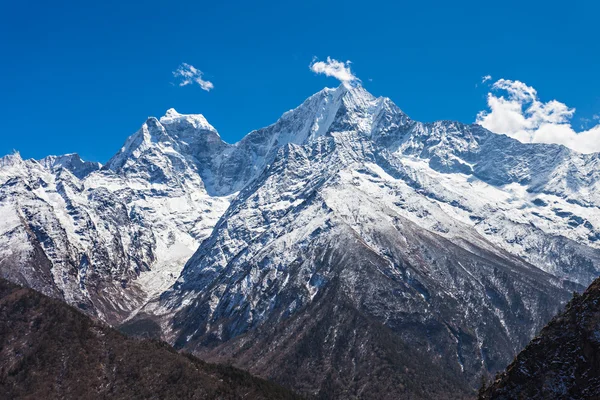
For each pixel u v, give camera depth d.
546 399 97.81
